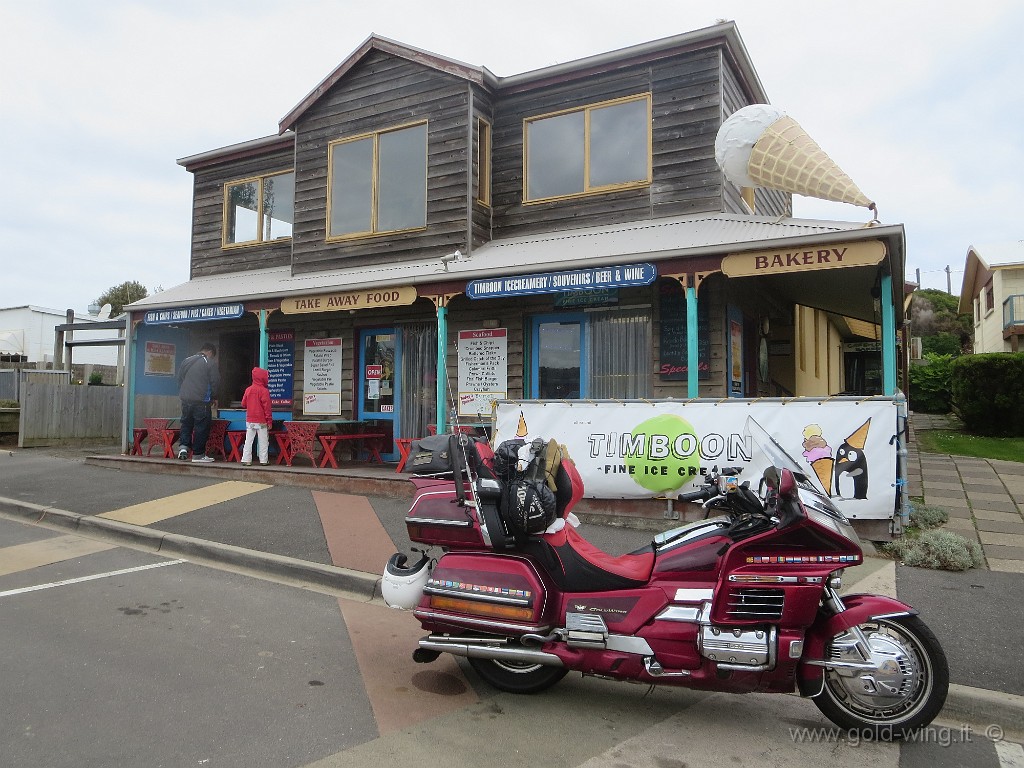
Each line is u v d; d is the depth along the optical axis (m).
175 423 12.55
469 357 11.16
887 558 6.50
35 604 5.70
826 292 11.19
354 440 12.03
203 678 4.31
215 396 13.74
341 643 4.97
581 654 3.85
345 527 7.81
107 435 16.27
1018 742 3.71
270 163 14.02
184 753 3.41
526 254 9.99
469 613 4.07
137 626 5.21
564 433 7.97
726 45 10.02
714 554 3.76
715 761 3.46
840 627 3.58
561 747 3.57
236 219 14.45
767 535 3.60
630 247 8.86
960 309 33.50
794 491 3.57
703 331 9.48
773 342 12.62
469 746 3.55
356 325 12.32
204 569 6.84
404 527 7.81
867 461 6.69
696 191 10.02
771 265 7.78
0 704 3.91
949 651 4.52
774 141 8.55
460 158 11.09
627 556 4.20
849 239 7.42
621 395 10.02
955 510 7.96
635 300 9.98
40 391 15.09
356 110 12.19
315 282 11.67
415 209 11.59
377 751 3.48
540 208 11.19
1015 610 5.22
